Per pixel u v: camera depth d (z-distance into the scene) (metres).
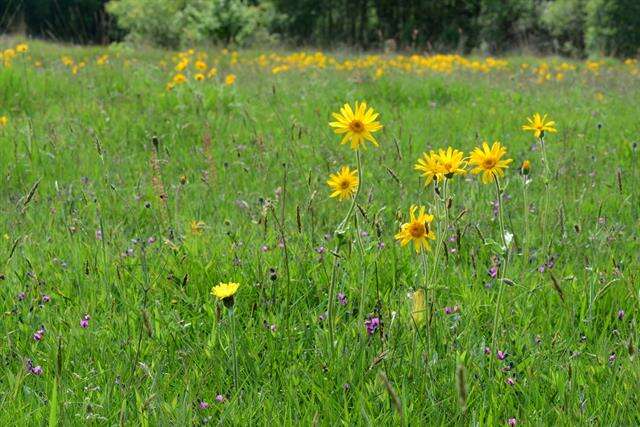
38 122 7.02
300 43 34.53
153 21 24.62
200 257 3.48
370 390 2.32
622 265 3.47
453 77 12.05
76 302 3.07
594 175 5.32
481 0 44.41
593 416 2.19
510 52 29.61
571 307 3.01
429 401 2.30
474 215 4.05
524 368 2.55
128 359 2.53
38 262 3.50
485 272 3.38
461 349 2.61
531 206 4.56
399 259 3.39
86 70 10.90
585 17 32.97
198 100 7.86
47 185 5.06
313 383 2.40
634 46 28.44
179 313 3.03
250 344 2.69
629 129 7.47
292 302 3.11
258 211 4.25
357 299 3.10
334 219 4.11
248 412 2.25
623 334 2.77
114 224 4.21
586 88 11.34
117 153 6.02
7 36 19.22
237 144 6.36
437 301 2.99
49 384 2.43
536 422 2.17
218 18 24.31
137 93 8.51
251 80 11.16
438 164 2.48
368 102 9.41
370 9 48.03
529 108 9.00
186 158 5.96
